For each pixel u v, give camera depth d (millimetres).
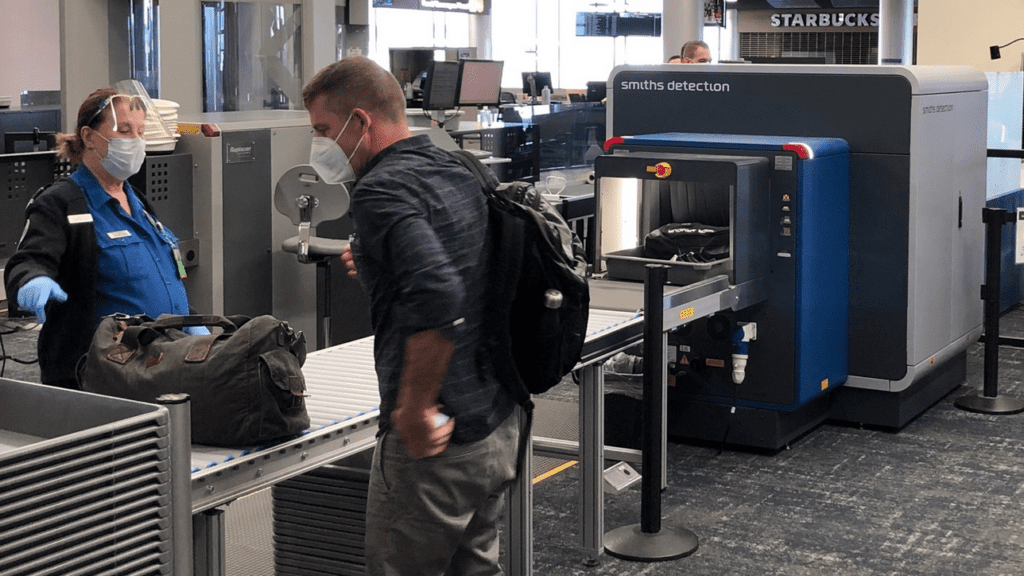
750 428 4863
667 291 4277
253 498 4215
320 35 8273
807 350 4777
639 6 22562
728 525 4020
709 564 3670
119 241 2963
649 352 3635
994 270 5434
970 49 9305
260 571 3506
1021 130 7715
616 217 4758
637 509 4195
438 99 7617
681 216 4973
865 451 4875
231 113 6098
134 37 8094
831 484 4453
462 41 21219
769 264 4730
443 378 2049
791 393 4750
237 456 2162
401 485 2123
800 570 3619
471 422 2109
